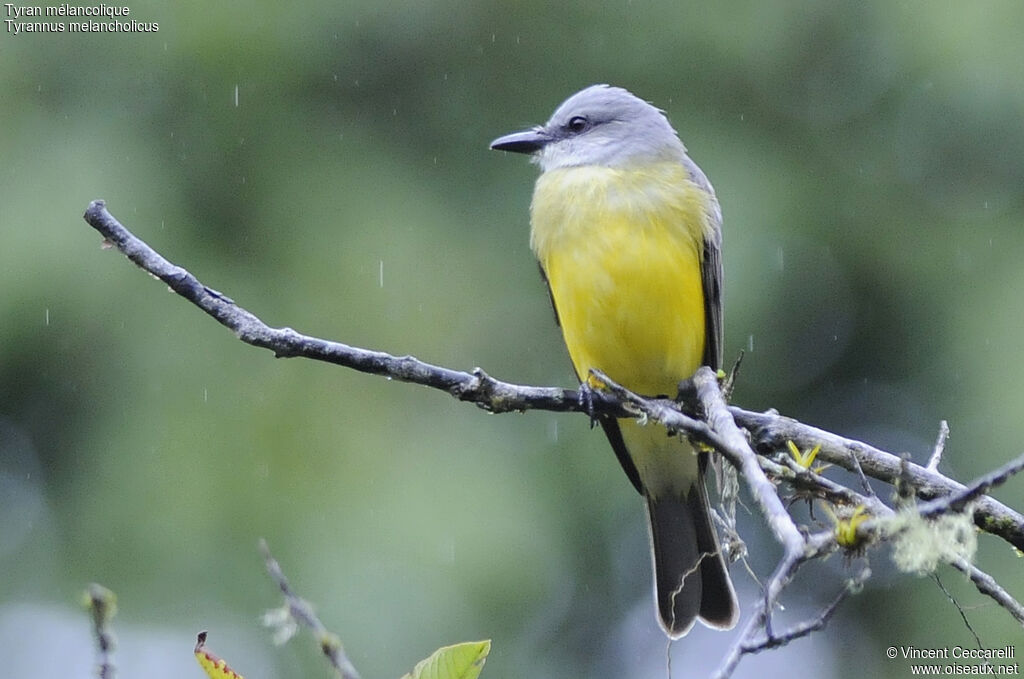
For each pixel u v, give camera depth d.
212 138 13.11
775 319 13.26
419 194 13.44
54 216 11.99
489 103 13.88
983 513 5.80
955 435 13.12
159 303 11.94
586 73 13.85
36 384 11.92
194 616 11.14
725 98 13.82
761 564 13.86
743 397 13.75
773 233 13.19
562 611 13.07
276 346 5.85
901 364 14.02
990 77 13.31
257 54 13.19
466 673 4.21
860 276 14.02
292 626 4.05
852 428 14.15
